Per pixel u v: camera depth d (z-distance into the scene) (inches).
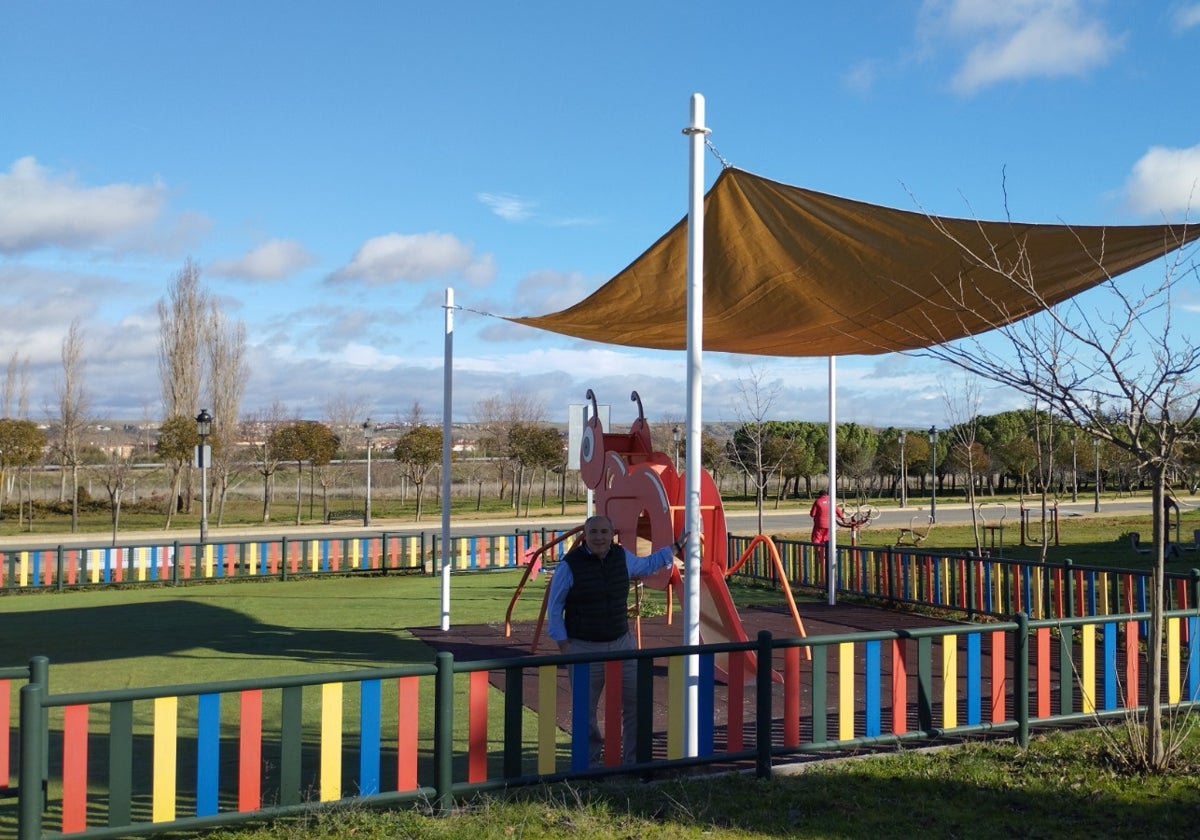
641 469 367.2
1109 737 254.8
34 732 180.1
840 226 302.2
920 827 205.5
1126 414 236.4
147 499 1934.1
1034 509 1620.3
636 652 228.2
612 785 226.2
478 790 212.8
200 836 198.4
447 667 209.8
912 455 2105.1
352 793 235.1
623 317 414.6
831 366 589.3
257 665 412.8
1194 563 802.2
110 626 527.5
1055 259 286.7
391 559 842.8
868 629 496.7
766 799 220.2
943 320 354.6
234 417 2038.6
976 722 260.1
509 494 2201.0
